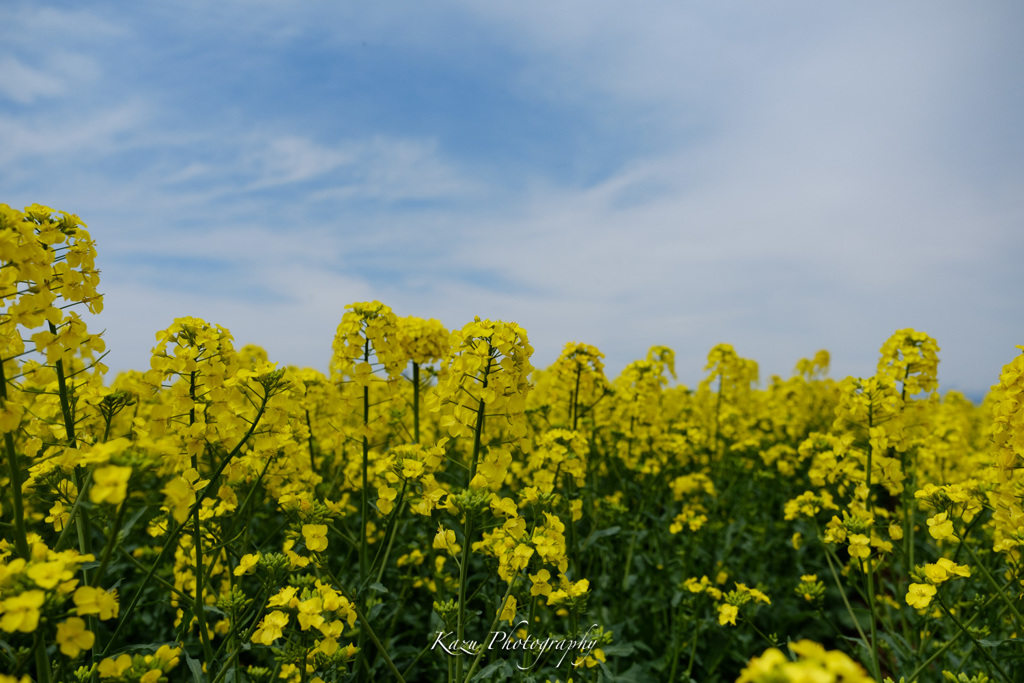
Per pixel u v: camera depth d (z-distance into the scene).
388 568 4.95
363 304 4.35
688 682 4.61
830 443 5.08
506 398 3.29
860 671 1.23
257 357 7.30
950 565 3.42
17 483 2.51
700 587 4.49
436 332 5.22
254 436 3.25
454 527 4.16
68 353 2.89
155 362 3.41
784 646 4.23
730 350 8.84
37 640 2.03
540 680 3.57
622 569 5.88
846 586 6.43
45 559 2.19
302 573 4.23
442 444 3.46
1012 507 3.54
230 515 4.29
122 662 2.35
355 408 4.43
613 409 6.95
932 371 4.93
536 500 3.47
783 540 6.92
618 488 7.02
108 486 1.97
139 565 3.37
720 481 8.05
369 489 4.88
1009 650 3.95
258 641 2.76
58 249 2.85
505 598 3.06
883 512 5.08
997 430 3.54
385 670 4.15
